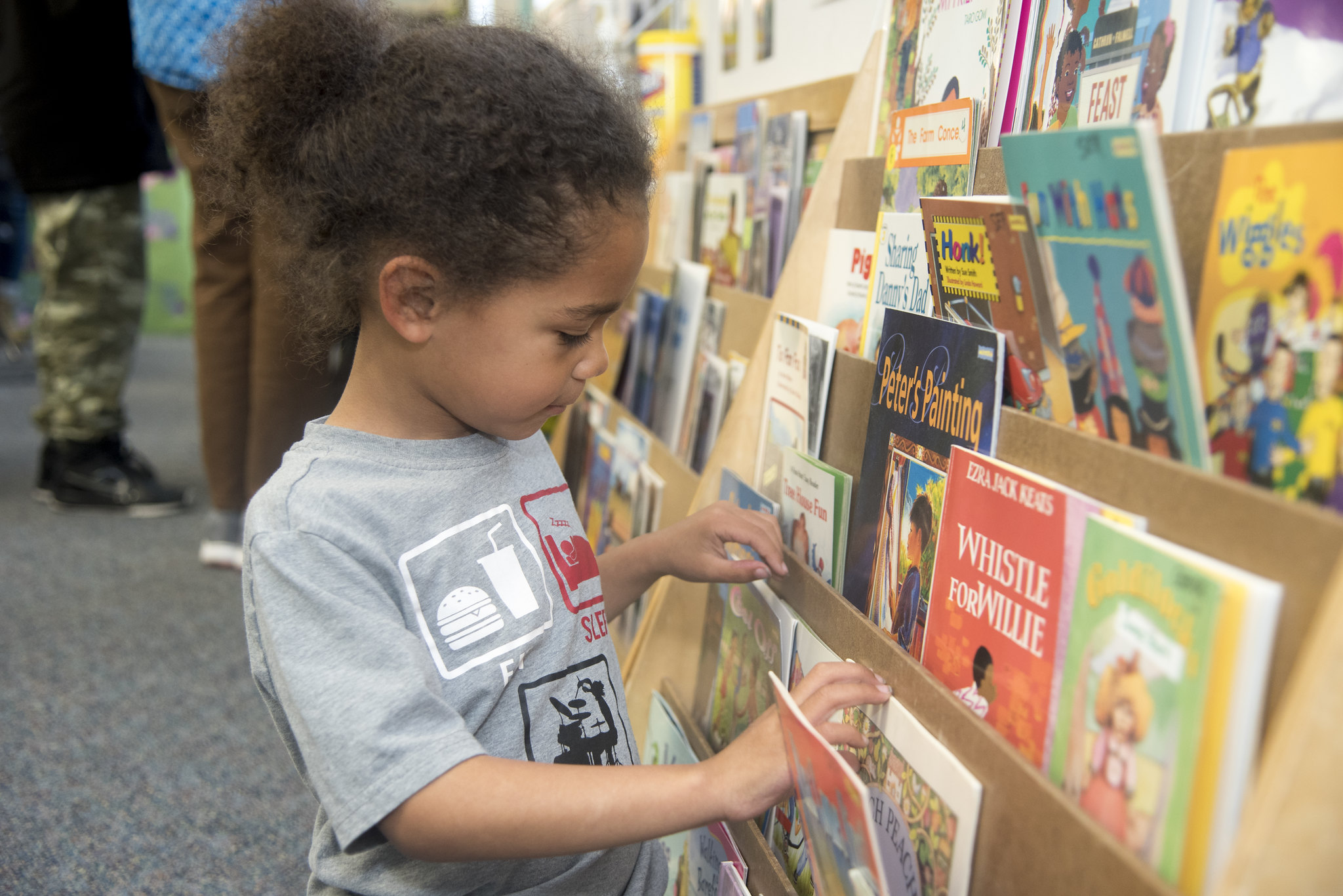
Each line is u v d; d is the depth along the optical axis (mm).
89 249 2682
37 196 2613
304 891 1267
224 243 1998
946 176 750
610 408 1674
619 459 1514
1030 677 540
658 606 1163
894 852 642
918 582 679
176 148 1946
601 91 707
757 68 1489
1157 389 481
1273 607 394
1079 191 490
